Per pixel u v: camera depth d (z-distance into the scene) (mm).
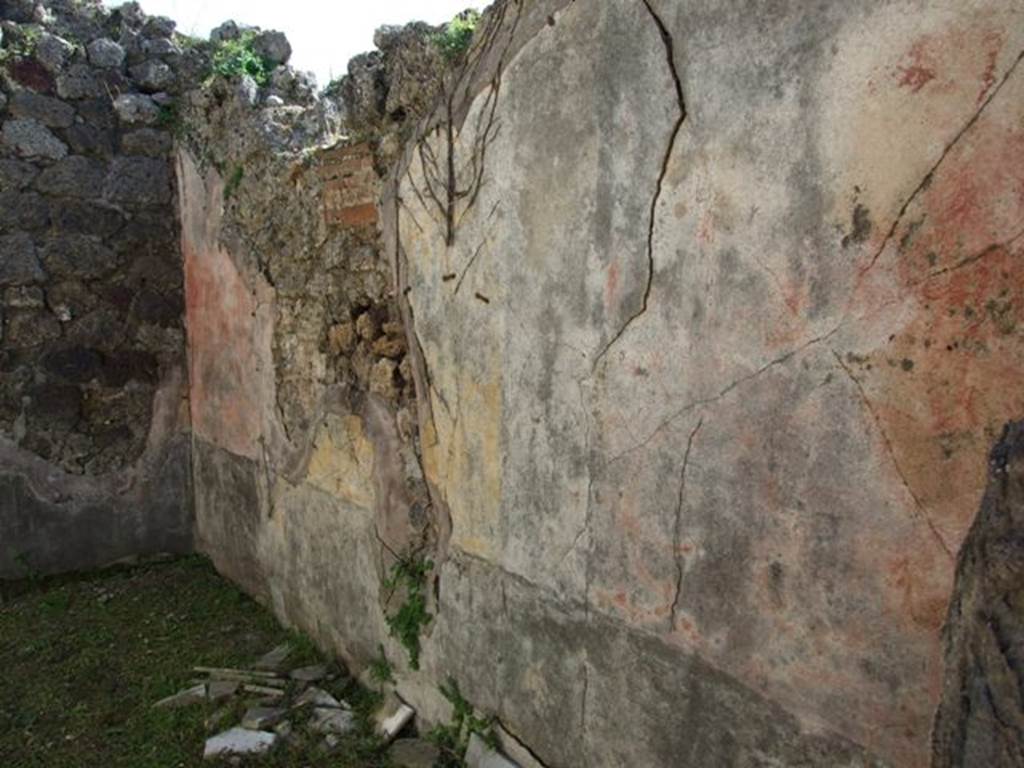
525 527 2625
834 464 1725
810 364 1756
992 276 1450
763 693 1912
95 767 3188
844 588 1724
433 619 3121
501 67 2561
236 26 5531
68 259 5137
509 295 2604
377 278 3303
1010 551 1120
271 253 4133
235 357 4664
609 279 2238
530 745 2682
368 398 3412
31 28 5055
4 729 3455
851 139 1647
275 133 4098
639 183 2127
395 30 3082
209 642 4203
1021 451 1148
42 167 5051
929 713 1595
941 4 1491
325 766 3080
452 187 2818
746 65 1846
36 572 5137
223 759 3168
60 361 5156
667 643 2156
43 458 5141
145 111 5238
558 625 2520
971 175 1468
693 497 2049
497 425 2711
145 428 5406
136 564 5371
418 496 3164
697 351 2010
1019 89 1396
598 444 2322
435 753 3025
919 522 1586
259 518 4543
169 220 5410
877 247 1618
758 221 1841
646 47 2078
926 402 1560
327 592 3879
